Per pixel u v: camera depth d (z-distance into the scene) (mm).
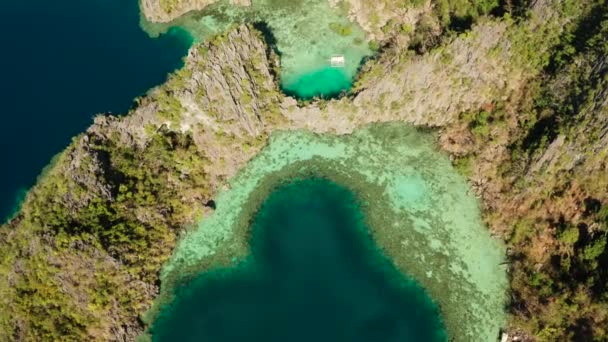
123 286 72812
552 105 76625
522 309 70062
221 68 80812
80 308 70875
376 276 75750
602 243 68688
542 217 73875
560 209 73250
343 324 73000
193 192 80188
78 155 77938
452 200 79000
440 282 74250
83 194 75375
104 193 76062
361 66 88500
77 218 74375
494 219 76312
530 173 74875
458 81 82250
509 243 75062
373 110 83812
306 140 84750
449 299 73188
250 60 84500
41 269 71062
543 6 81250
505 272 74000
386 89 82688
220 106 80688
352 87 84438
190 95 79938
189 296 75250
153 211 77562
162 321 73812
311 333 72688
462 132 82250
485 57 81562
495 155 79250
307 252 77688
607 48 74938
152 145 80750
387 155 82750
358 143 84000
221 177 82250
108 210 75625
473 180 79688
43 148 89688
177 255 77562
